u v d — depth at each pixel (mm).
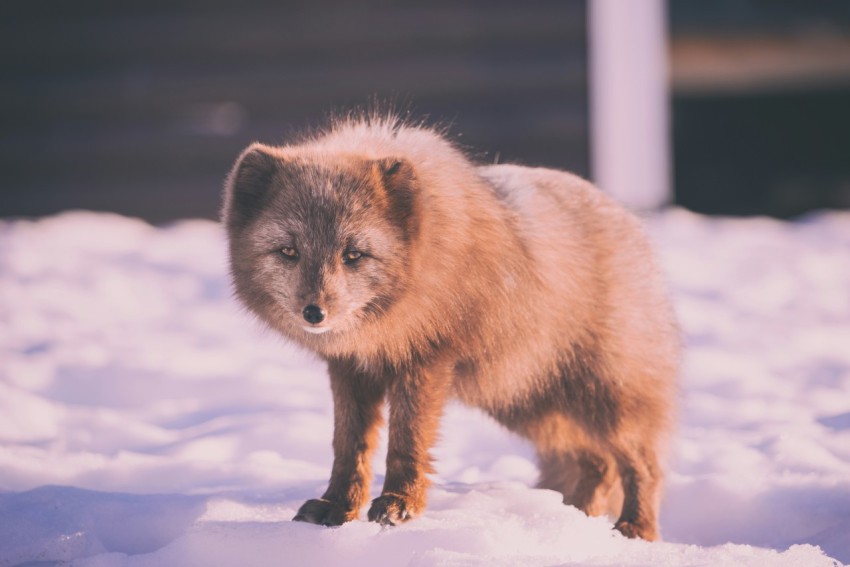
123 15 24375
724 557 6566
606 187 23531
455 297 7484
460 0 23656
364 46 24031
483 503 7672
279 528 6711
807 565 6434
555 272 8148
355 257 7125
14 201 24500
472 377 8016
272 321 7488
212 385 12273
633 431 8578
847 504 8109
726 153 33500
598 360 8469
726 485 8609
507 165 9039
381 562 6508
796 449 9430
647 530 8391
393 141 8094
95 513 7270
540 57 23562
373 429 7781
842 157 33031
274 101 24359
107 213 24625
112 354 13500
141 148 24484
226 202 7746
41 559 6656
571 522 7031
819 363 13594
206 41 24391
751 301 17281
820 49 28797
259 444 9852
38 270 18469
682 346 9180
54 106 24422
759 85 30797
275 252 7227
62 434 10055
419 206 7273
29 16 24328
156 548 7051
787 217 32688
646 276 8781
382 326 7289
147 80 24453
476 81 23688
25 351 13555
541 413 8680
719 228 23016
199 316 16078
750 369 13391
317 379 12742
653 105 23484
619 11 23219
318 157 7484
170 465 8805
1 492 7793
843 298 17391
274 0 24219
